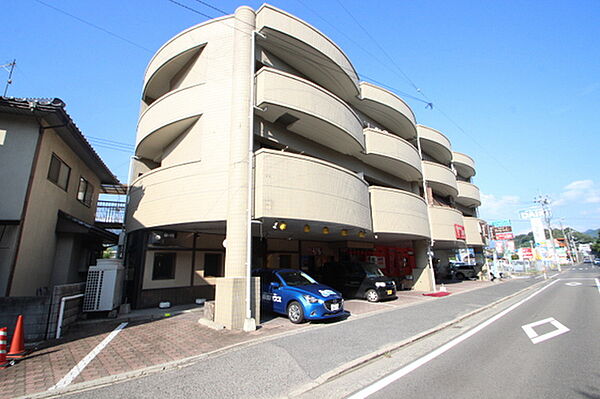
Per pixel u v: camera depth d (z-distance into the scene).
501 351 6.06
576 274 34.00
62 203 11.59
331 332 7.54
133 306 10.84
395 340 6.78
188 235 12.44
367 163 16.70
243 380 4.65
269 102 10.07
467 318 9.78
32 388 4.43
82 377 4.81
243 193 9.19
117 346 6.50
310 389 4.35
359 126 13.94
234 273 8.55
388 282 13.59
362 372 5.04
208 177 10.09
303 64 13.20
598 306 11.47
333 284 14.70
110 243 17.22
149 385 4.52
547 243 46.34
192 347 6.41
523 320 9.20
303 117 11.18
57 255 11.33
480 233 25.59
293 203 9.52
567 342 6.64
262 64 11.90
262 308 10.17
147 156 14.25
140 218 11.52
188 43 11.90
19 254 8.84
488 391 4.19
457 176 30.39
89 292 9.09
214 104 10.73
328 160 13.95
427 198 19.89
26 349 6.21
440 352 6.05
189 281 12.25
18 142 9.38
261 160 9.38
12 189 9.03
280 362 5.39
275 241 14.61
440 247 27.02
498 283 24.55
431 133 22.50
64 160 11.56
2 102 8.67
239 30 10.92
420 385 4.41
